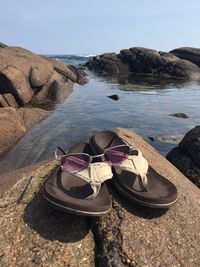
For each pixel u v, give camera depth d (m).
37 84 1.66
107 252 0.31
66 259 0.30
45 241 0.32
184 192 0.40
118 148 0.37
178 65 3.73
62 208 0.30
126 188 0.34
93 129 1.14
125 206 0.35
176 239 0.33
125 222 0.33
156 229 0.33
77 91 2.10
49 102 1.63
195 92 2.37
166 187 0.36
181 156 0.75
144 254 0.31
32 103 1.58
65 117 1.29
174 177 0.43
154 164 0.45
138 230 0.33
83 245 0.32
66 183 0.35
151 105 1.72
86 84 2.57
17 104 1.49
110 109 1.54
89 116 1.35
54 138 1.00
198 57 4.12
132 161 0.36
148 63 3.98
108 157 0.37
